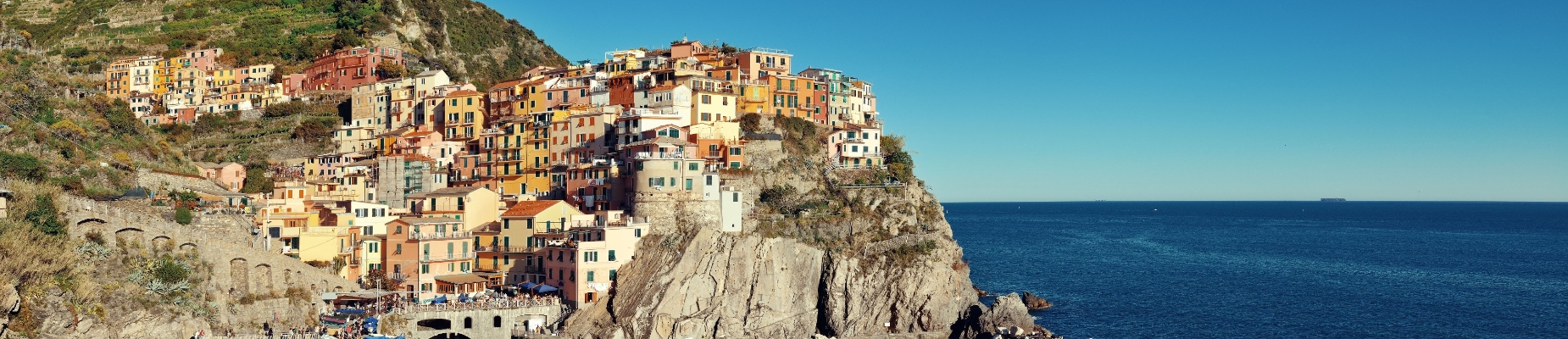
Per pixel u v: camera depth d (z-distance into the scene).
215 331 145.62
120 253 143.50
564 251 171.38
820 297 185.88
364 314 156.12
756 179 197.38
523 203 184.75
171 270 145.38
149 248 148.75
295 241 173.38
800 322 181.50
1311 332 198.25
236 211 175.50
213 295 149.75
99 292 135.25
